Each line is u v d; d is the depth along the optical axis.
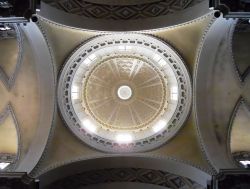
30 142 17.08
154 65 19.36
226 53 16.89
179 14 16.50
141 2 17.47
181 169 16.86
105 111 20.14
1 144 18.56
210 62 16.89
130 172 17.83
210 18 15.48
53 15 15.86
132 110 20.33
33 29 15.48
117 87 20.52
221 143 17.19
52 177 16.50
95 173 17.77
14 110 17.56
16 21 14.82
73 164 17.02
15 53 17.89
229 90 17.44
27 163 16.14
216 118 17.47
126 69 20.20
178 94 17.59
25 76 17.23
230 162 16.45
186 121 17.34
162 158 16.94
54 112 16.94
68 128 17.41
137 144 17.62
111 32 16.97
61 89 17.19
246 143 18.20
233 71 17.25
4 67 17.80
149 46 17.48
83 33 16.88
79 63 17.61
